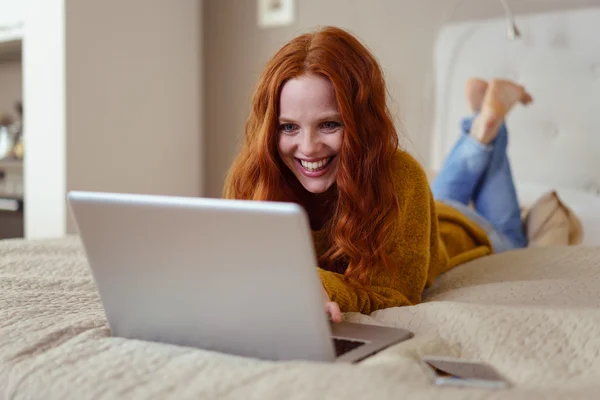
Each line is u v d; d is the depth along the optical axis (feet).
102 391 2.37
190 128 10.92
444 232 6.09
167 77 10.43
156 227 2.55
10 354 2.77
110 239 2.71
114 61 9.53
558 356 2.75
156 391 2.33
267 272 2.41
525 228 7.63
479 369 2.46
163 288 2.70
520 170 7.85
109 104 9.51
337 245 3.82
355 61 3.81
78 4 8.99
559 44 7.62
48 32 9.00
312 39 3.82
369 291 3.66
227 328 2.65
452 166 7.80
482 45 8.15
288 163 3.97
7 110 11.92
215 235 2.44
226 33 10.90
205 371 2.44
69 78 8.94
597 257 5.14
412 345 2.76
